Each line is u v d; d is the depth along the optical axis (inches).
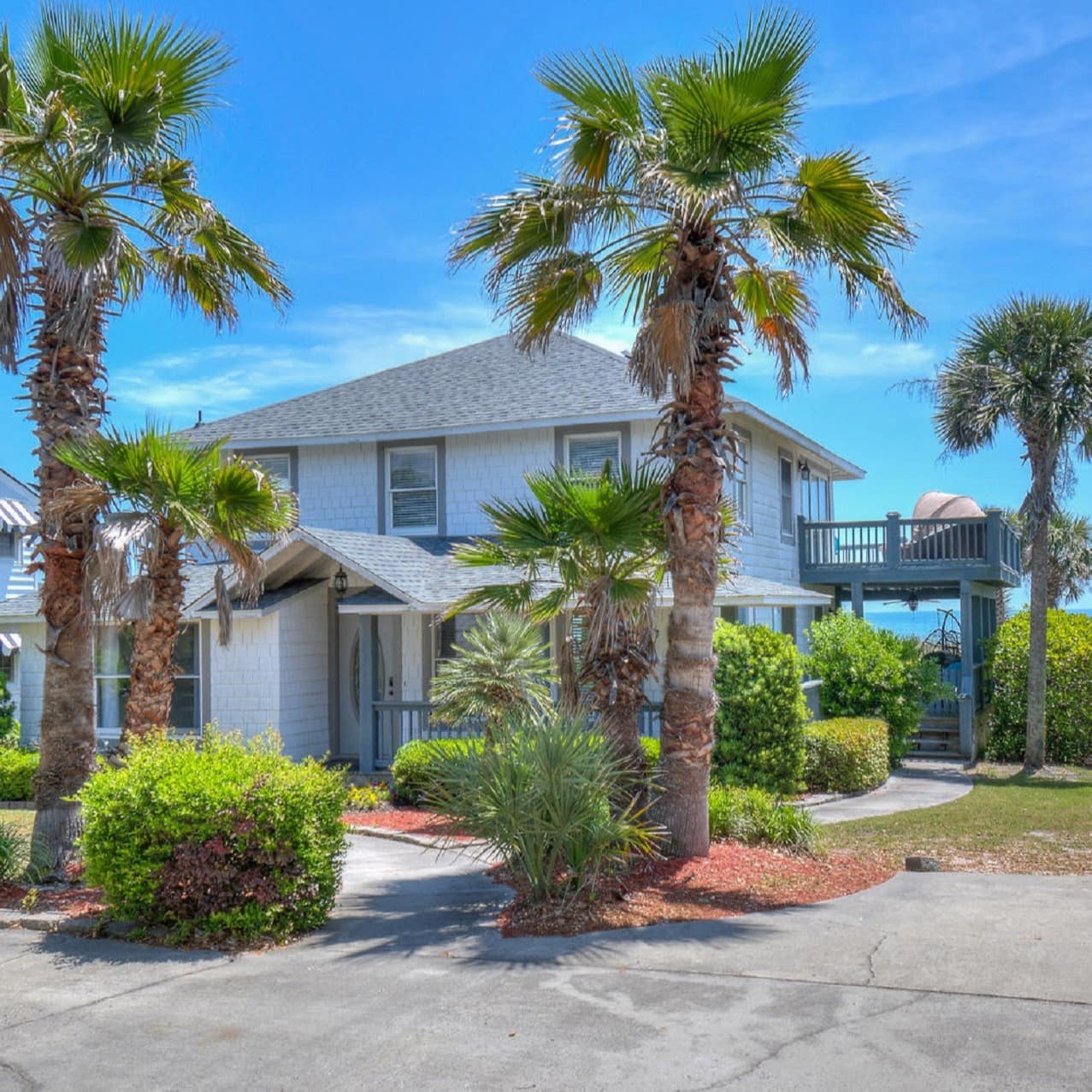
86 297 385.4
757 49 346.9
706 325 372.5
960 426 752.3
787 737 585.0
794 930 289.7
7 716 746.2
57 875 383.2
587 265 402.0
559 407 718.5
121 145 374.3
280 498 442.6
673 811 378.0
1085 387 707.4
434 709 577.3
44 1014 238.8
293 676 660.7
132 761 333.4
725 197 339.0
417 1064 203.0
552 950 274.7
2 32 388.8
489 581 643.5
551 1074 196.2
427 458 765.9
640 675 390.6
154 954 289.0
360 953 281.7
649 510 387.9
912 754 868.0
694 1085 189.8
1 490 875.4
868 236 374.0
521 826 312.8
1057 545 1470.2
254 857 303.1
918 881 358.9
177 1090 195.0
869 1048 204.5
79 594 398.6
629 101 370.0
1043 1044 204.7
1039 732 773.3
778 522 851.4
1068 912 309.9
